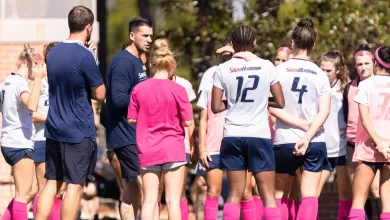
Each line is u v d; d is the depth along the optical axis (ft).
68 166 128.88
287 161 135.03
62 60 128.88
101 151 240.53
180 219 131.54
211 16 219.00
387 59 141.59
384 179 142.51
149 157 130.82
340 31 209.67
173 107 131.44
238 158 130.72
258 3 220.84
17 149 141.59
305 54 135.95
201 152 149.18
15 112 141.69
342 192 153.17
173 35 219.41
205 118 149.69
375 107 141.08
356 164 144.56
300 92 134.21
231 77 130.41
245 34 131.54
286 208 137.18
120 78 137.80
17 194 142.51
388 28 212.84
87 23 130.93
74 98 129.08
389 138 140.97
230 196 131.64
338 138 150.82
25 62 142.72
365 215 155.02
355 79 151.23
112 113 139.95
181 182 132.26
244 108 130.00
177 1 221.87
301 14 212.43
